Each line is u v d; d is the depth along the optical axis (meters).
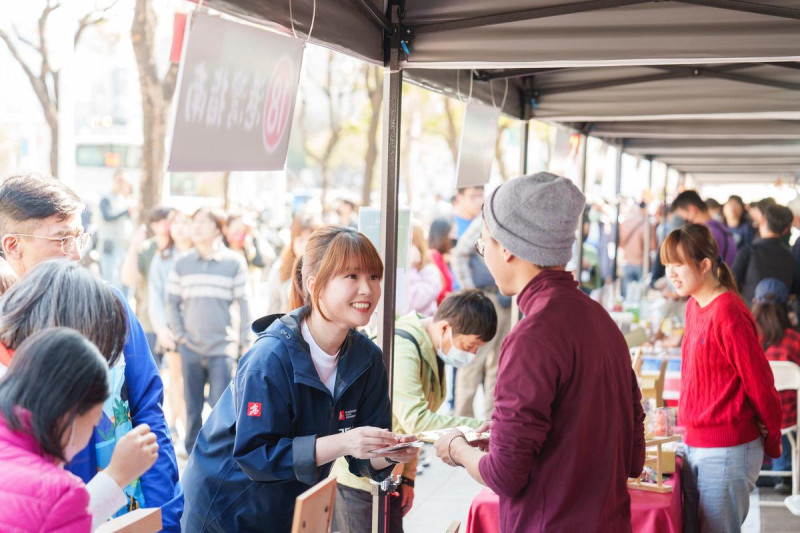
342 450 2.15
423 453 6.76
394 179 3.37
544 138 19.34
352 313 2.22
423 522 5.12
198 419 5.77
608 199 11.66
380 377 2.44
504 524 2.11
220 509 2.31
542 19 3.29
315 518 1.79
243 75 2.28
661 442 3.17
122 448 1.63
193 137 2.11
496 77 4.59
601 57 3.27
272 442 2.19
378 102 15.59
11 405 1.37
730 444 3.45
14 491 1.34
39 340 1.40
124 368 2.09
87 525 1.40
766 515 5.25
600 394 2.05
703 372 3.49
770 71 4.68
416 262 6.97
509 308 6.77
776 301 5.36
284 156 2.63
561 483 2.01
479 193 7.69
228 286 5.73
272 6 2.46
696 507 3.61
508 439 1.97
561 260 2.09
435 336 3.21
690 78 4.87
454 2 3.32
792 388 5.24
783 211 6.62
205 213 5.71
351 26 3.02
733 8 3.15
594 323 2.07
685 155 10.71
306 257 2.29
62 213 1.98
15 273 1.99
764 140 8.58
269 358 2.20
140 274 6.41
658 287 8.18
